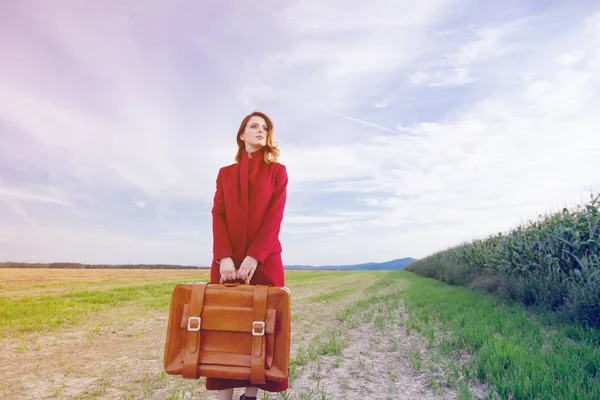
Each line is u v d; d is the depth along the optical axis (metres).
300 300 12.83
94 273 30.67
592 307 5.41
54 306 9.18
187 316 1.86
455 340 5.07
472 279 14.58
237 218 2.20
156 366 4.26
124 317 8.18
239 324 1.82
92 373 3.97
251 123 2.34
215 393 3.31
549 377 2.99
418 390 3.36
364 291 15.93
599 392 2.66
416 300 10.63
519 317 6.31
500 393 2.87
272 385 2.13
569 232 7.48
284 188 2.32
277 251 2.19
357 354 4.83
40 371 4.05
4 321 7.00
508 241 10.00
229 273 2.05
